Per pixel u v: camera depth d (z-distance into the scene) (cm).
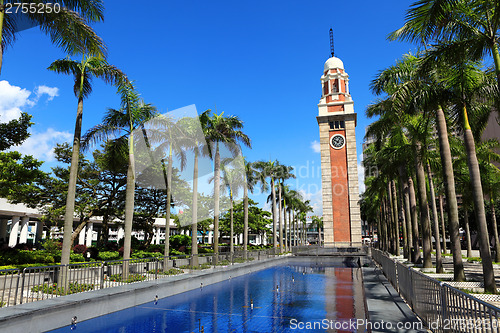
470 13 1155
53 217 2400
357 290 1561
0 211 2886
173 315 1033
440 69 1473
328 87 6097
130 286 1241
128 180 1667
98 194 2764
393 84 1878
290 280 1938
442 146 1641
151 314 1042
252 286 1677
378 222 6581
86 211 2633
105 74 1454
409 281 928
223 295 1402
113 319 974
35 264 1578
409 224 2942
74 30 1031
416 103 1547
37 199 2336
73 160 1311
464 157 2575
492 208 3072
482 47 1195
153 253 2758
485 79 1425
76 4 1011
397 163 2553
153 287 1273
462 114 1441
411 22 1095
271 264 3000
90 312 977
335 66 6175
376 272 1870
